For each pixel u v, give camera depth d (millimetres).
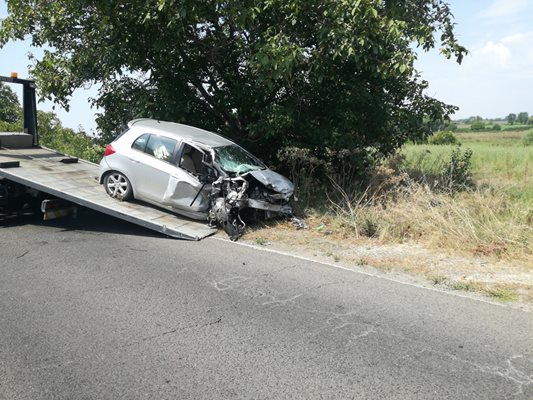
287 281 6270
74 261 6777
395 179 10883
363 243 8461
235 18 10164
